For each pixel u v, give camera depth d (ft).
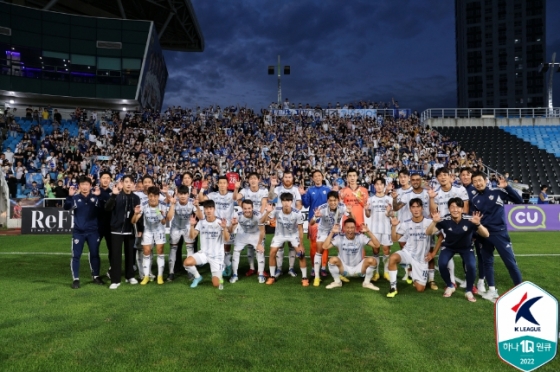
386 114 105.91
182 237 27.30
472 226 20.38
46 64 95.14
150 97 111.45
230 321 16.93
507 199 20.77
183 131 91.15
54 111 90.17
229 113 102.89
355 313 18.03
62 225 48.78
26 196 60.29
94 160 73.92
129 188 23.97
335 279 23.09
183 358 13.37
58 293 21.68
